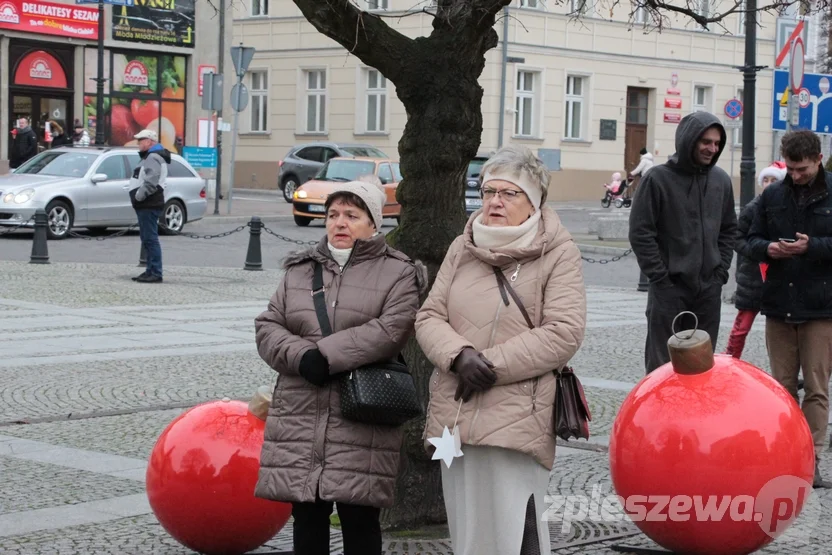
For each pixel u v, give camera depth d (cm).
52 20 3616
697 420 526
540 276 482
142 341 1287
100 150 2577
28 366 1121
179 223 2692
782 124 1568
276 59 4744
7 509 661
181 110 4034
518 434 473
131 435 862
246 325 1429
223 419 573
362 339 487
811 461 539
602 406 995
